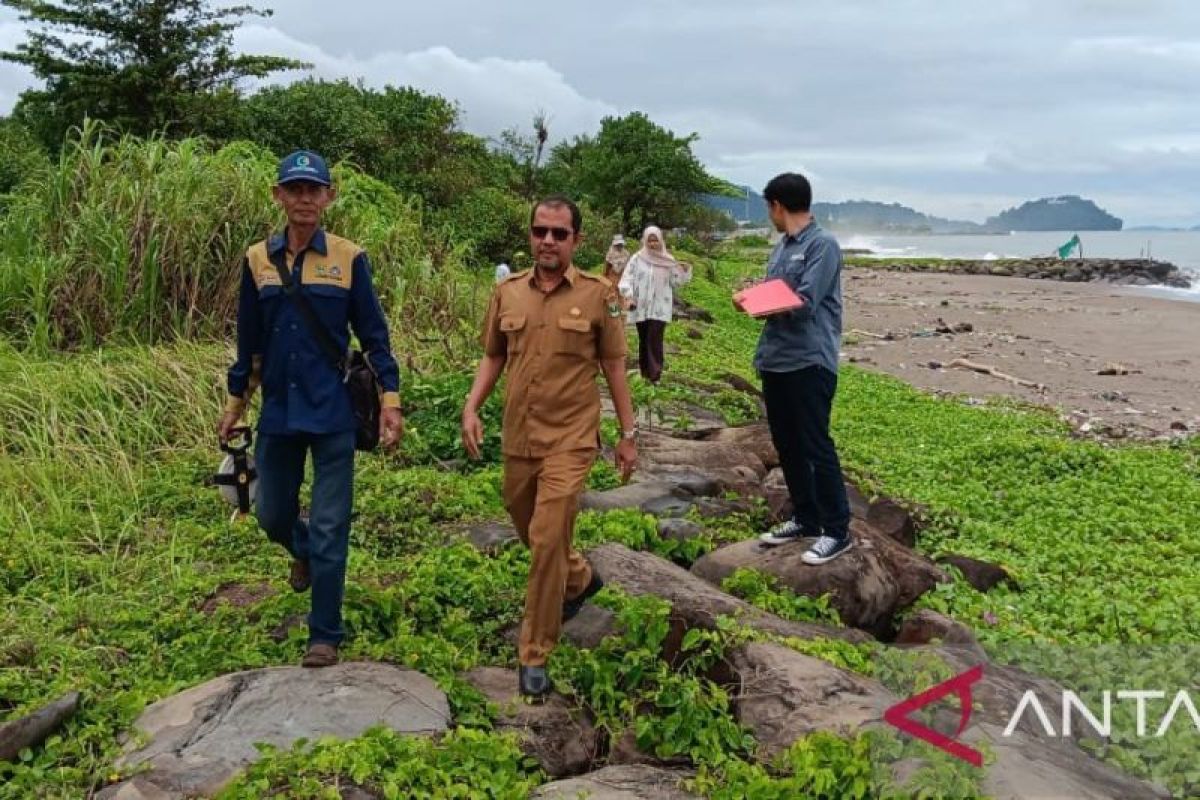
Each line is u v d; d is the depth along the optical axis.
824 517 5.93
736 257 56.34
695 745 4.20
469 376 9.47
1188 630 6.22
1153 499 9.83
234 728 4.02
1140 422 15.42
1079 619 6.45
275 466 4.66
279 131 24.09
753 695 4.41
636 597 5.20
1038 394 17.98
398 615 5.16
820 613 5.59
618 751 4.26
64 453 7.47
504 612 5.41
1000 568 7.32
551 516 4.38
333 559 4.54
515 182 33.56
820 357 5.69
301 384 4.52
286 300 4.50
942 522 8.73
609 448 8.91
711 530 6.93
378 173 24.58
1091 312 33.78
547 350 4.48
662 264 12.02
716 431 10.15
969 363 20.81
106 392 8.20
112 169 11.01
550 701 4.48
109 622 5.27
